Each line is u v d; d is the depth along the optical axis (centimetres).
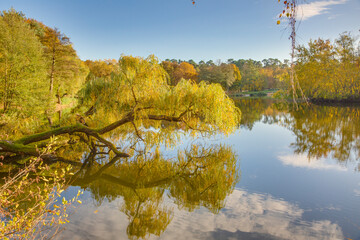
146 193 595
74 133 1008
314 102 3653
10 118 1339
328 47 3403
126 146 1089
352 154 917
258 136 1322
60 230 411
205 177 709
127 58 965
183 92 934
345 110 2480
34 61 1852
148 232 412
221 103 912
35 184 640
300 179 679
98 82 1149
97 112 1102
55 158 904
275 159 880
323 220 455
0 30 1764
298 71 3519
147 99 956
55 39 2795
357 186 622
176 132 1038
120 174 741
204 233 409
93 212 489
